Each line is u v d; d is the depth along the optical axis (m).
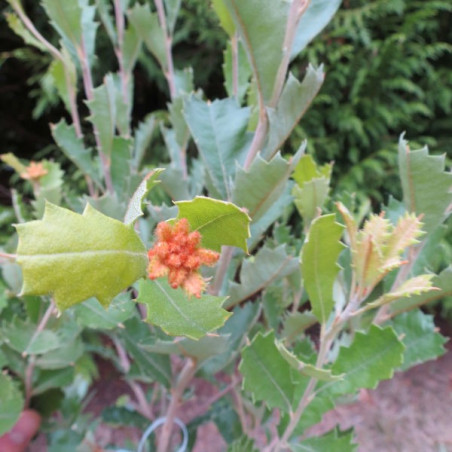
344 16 1.32
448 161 1.39
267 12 0.28
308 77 0.29
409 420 1.14
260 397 0.36
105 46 1.31
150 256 0.20
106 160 0.50
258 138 0.32
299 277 0.46
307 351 0.46
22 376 0.52
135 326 0.46
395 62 1.33
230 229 0.21
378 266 0.28
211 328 0.22
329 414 1.15
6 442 0.51
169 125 1.31
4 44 1.50
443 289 0.35
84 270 0.17
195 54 1.40
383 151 1.35
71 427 0.60
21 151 1.67
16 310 0.57
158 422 0.57
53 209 0.17
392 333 0.33
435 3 1.31
